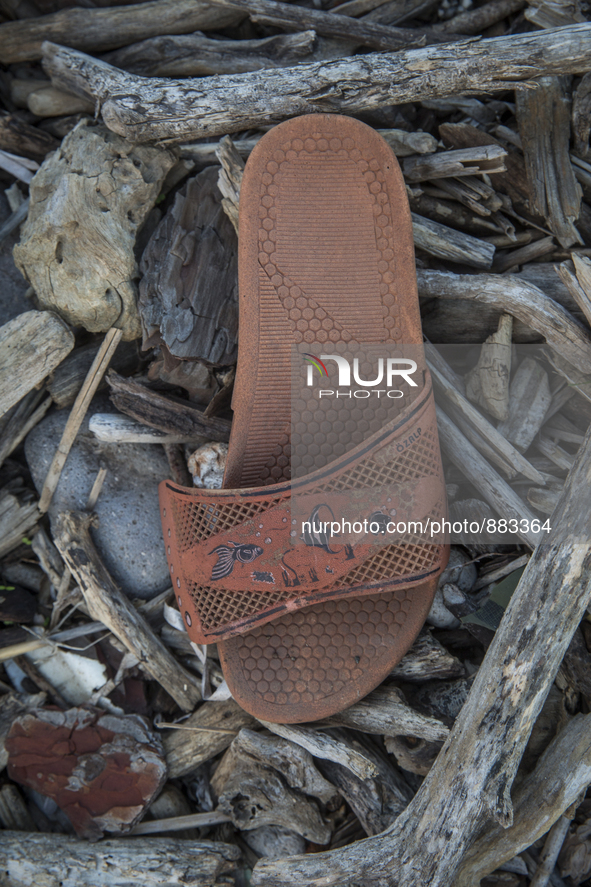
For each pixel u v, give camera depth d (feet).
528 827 1.48
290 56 1.71
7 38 1.76
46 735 1.60
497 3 1.71
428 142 1.63
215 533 1.49
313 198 1.55
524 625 1.43
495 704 1.43
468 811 1.43
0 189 1.77
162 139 1.62
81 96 1.72
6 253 1.73
